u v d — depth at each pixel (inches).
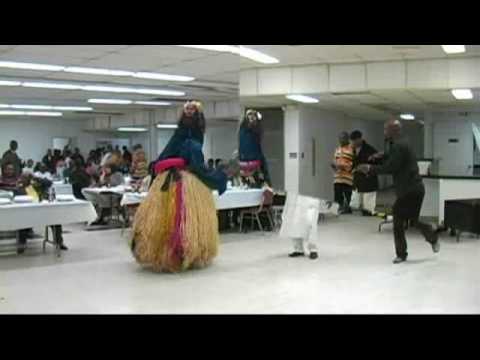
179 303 178.2
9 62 313.9
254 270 229.5
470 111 586.9
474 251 272.4
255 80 376.5
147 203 231.1
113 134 576.7
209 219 233.0
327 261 247.4
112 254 267.3
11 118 454.9
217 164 349.4
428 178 342.3
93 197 363.6
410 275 218.4
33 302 180.1
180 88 430.9
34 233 319.0
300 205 255.4
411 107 517.3
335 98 406.3
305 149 463.8
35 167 428.1
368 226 361.1
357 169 352.8
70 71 346.0
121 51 287.7
